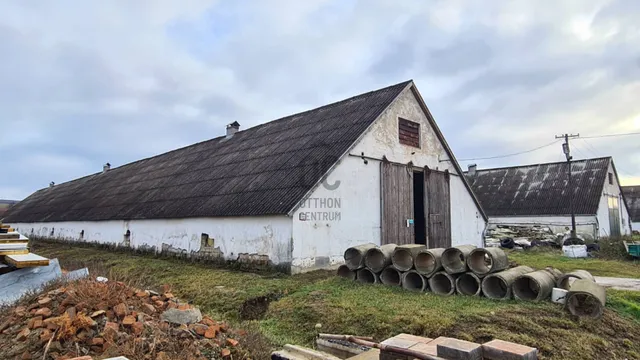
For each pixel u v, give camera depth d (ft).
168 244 43.37
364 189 37.55
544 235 66.74
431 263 25.14
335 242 34.12
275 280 28.19
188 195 45.47
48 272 20.88
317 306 21.50
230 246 35.78
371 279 27.30
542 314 19.52
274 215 31.99
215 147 60.39
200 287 27.30
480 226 54.75
